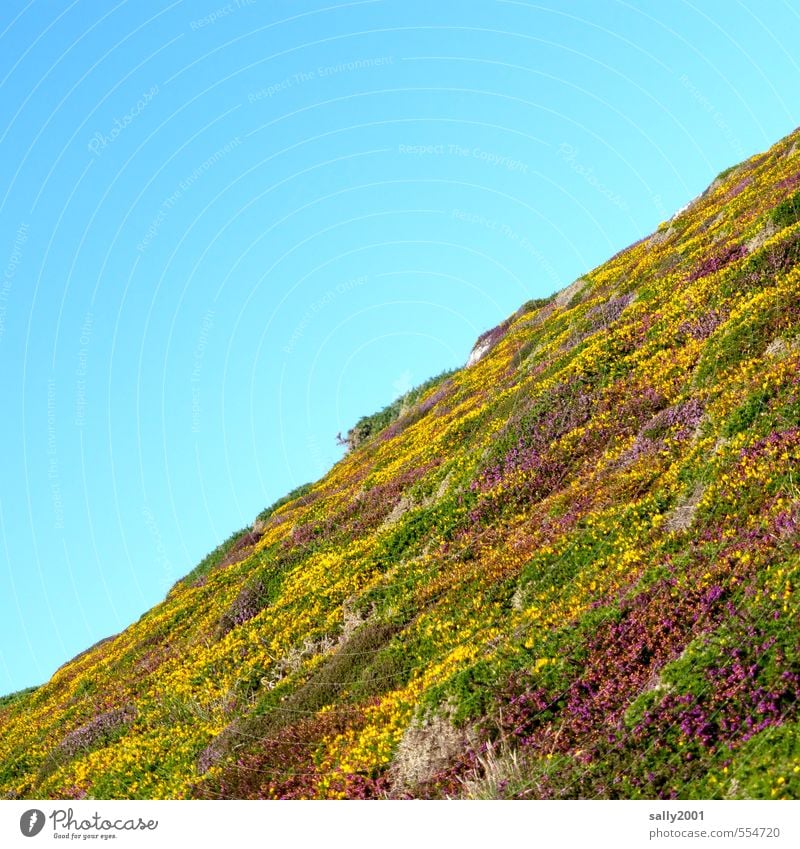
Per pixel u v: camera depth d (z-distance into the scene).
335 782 17.27
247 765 20.45
